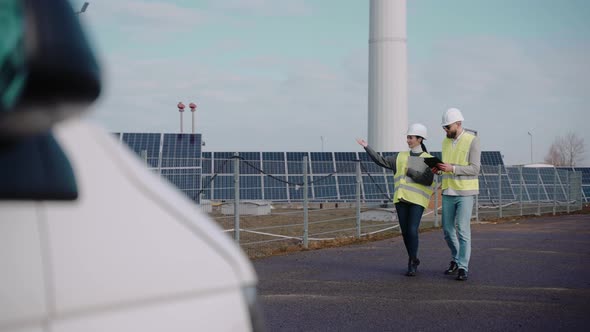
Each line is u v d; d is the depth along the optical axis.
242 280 2.01
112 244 1.66
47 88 1.23
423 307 8.70
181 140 20.94
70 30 1.28
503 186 30.08
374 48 42.53
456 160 10.71
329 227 21.27
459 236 10.76
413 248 11.13
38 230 1.51
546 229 21.53
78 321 1.53
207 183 14.71
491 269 12.02
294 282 10.62
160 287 1.74
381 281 10.70
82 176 1.69
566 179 36.34
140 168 1.95
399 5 42.16
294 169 23.53
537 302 9.04
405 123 42.50
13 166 1.48
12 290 1.42
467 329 7.53
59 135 1.67
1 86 1.20
